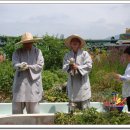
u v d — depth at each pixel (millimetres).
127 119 5328
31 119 5574
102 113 5457
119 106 6098
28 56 6840
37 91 6852
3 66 10164
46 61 11820
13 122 5520
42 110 7801
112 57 11414
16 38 12133
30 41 6754
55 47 11938
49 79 9719
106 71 11008
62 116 5484
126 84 6508
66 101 8695
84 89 6883
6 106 7906
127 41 15180
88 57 6926
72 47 6938
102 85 9859
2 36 13117
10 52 11938
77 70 6816
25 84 6809
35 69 6805
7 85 9531
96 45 15312
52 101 8680
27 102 6844
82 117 5379
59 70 11320
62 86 9070
